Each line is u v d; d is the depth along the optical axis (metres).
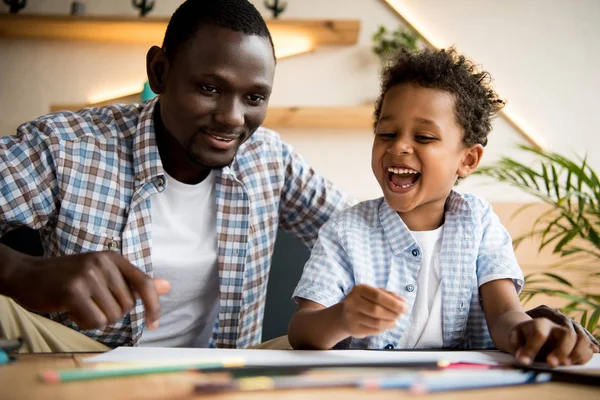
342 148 2.40
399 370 0.54
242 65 0.93
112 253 0.66
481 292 0.90
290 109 2.32
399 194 0.89
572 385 0.52
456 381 0.50
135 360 0.55
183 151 1.04
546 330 0.62
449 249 0.90
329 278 0.87
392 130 0.90
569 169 1.47
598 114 2.31
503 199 2.30
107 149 1.06
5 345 0.57
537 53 2.34
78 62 2.45
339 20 2.30
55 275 0.64
